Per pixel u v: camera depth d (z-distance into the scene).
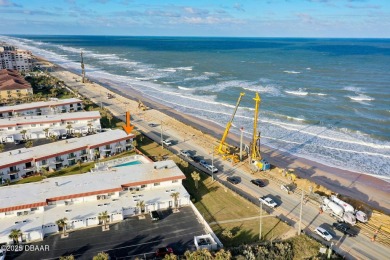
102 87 196.12
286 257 56.62
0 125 108.44
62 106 139.38
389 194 83.94
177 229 63.44
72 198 67.19
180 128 124.31
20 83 169.00
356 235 63.69
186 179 84.00
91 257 55.69
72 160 91.12
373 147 111.31
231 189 80.19
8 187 70.31
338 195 77.75
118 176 75.06
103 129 118.06
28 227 60.31
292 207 73.06
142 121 132.25
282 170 89.06
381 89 189.25
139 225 64.56
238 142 115.19
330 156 104.81
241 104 161.50
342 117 139.62
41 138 109.69
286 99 168.38
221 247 58.25
